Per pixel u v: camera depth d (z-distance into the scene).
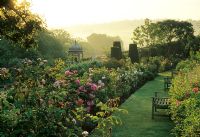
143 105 17.02
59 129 6.54
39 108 6.61
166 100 14.32
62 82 10.78
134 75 24.75
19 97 7.31
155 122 13.06
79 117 8.34
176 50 64.25
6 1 19.77
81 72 18.23
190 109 8.93
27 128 6.08
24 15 20.92
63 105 8.21
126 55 52.59
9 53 40.81
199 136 7.34
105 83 15.52
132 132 11.59
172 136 10.96
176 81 16.22
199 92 10.56
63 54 63.81
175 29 75.50
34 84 9.46
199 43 57.88
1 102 6.61
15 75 11.15
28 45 22.39
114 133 11.45
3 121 5.93
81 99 10.54
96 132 9.91
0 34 21.52
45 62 12.86
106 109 7.97
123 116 14.18
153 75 31.98
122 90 18.83
